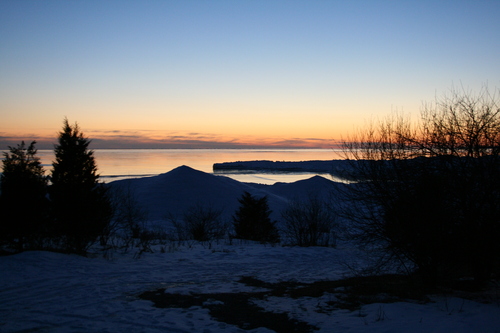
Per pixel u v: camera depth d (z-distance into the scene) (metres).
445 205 7.34
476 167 7.04
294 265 12.55
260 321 6.05
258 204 24.23
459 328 5.04
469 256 7.46
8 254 10.76
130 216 19.75
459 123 7.45
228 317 6.25
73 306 6.53
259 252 14.95
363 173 8.33
